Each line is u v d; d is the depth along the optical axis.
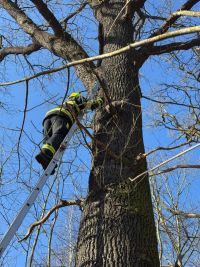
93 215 3.87
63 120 4.89
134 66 5.27
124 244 3.64
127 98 4.82
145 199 4.05
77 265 3.66
